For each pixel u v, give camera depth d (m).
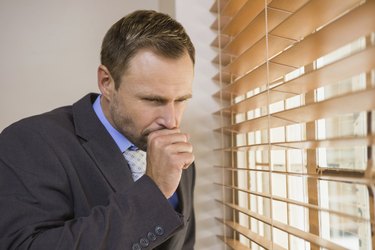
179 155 0.87
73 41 1.73
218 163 1.44
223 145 1.42
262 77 1.07
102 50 0.99
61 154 0.93
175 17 1.45
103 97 1.07
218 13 1.35
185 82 0.90
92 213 0.82
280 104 1.21
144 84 0.88
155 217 0.82
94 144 1.01
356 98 0.58
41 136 0.93
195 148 1.43
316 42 0.74
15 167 0.87
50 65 1.71
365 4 0.55
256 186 1.41
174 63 0.88
